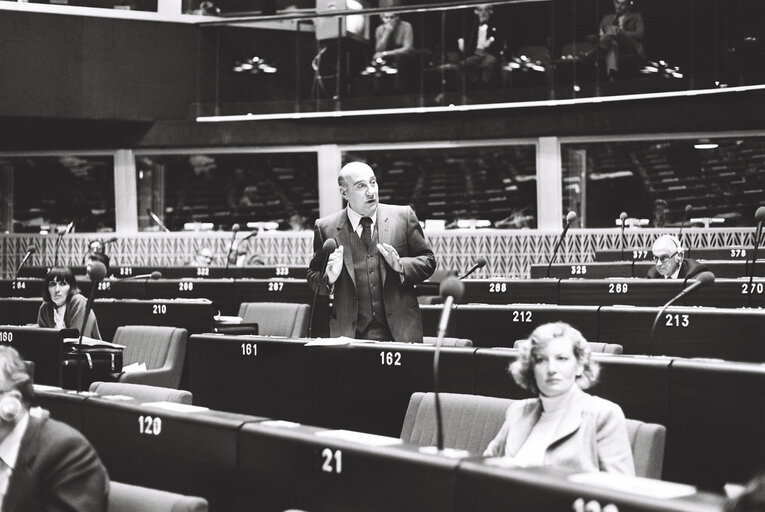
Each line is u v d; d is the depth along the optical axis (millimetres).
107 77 12695
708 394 3857
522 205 12945
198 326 7527
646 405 4012
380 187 13258
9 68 12375
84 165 13719
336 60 12156
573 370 3219
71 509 2721
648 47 11391
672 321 5586
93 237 13688
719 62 11219
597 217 12820
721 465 3816
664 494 2131
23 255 13836
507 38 11703
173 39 12820
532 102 11633
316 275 5672
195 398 5520
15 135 13578
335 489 2789
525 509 2301
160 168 13680
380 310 5586
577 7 11539
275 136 13008
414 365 4766
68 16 12562
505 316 6430
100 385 4582
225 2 12758
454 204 13102
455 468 2480
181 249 13539
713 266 7930
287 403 5199
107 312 7801
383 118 12836
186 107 12914
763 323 5285
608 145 12695
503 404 3748
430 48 11891
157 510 2770
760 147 12180
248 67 12484
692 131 12250
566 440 3162
